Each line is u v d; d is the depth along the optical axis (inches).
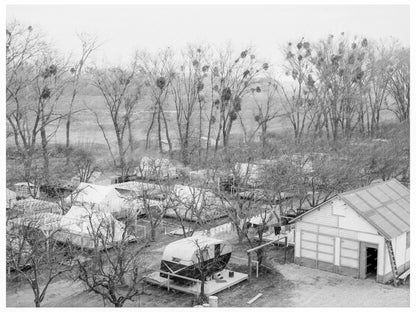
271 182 1827.0
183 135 3543.3
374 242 1365.7
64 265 1456.7
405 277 1365.7
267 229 1792.6
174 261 1343.5
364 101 3257.9
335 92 3198.8
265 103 3759.8
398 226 1391.5
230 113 3299.7
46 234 1508.4
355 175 2087.8
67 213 1715.1
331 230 1435.8
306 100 3223.4
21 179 2440.9
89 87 3629.4
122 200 1972.2
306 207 2085.4
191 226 1921.8
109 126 3833.7
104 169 2915.8
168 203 1808.6
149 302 1250.6
